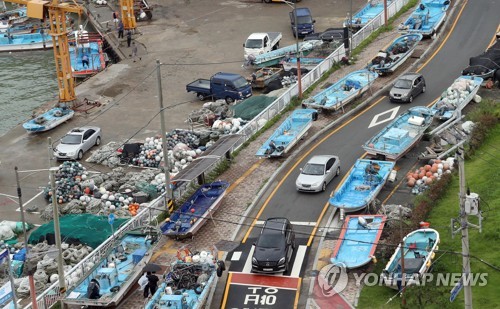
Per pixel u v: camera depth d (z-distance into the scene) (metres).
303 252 56.09
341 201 59.94
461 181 40.34
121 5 109.44
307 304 50.47
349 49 91.25
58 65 87.44
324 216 60.53
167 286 51.25
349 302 50.19
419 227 55.81
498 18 96.88
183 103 87.81
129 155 74.75
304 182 63.44
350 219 57.62
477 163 65.50
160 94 60.75
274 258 53.34
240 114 80.25
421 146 69.75
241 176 67.75
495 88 79.69
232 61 98.94
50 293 51.47
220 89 86.31
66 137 77.75
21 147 80.88
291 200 63.25
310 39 98.06
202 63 99.19
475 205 40.12
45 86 101.00
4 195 71.12
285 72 92.31
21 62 110.12
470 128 69.69
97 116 86.38
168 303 48.88
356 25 100.44
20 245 61.75
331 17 111.75
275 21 112.19
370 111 78.00
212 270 52.34
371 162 64.94
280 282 53.06
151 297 50.59
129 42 106.25
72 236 60.28
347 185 62.16
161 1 126.00
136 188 68.50
